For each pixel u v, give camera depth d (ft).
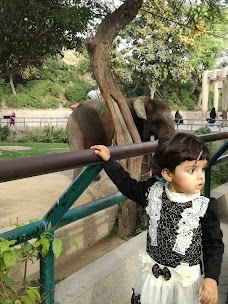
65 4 32.45
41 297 6.62
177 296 6.15
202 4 20.06
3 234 5.67
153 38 97.60
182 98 136.98
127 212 15.81
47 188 22.03
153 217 6.26
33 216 15.92
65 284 8.53
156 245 6.24
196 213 5.97
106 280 9.08
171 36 94.58
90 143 23.11
